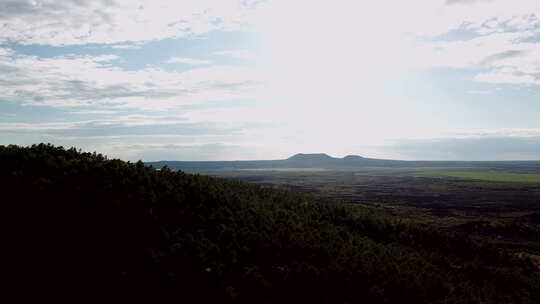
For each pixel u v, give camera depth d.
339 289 18.92
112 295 16.23
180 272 17.72
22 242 18.03
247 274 18.28
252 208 25.92
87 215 19.94
